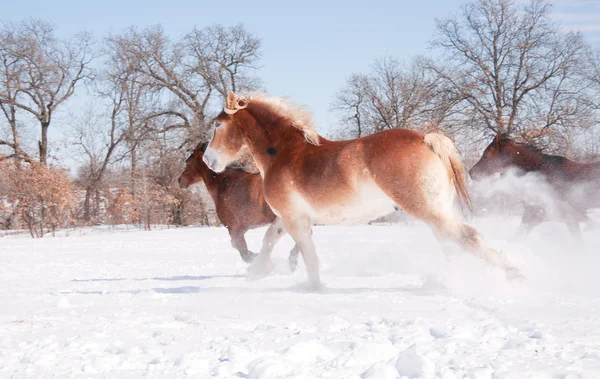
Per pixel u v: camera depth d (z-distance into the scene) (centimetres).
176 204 4094
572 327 477
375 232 2244
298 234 786
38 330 577
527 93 4197
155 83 4569
